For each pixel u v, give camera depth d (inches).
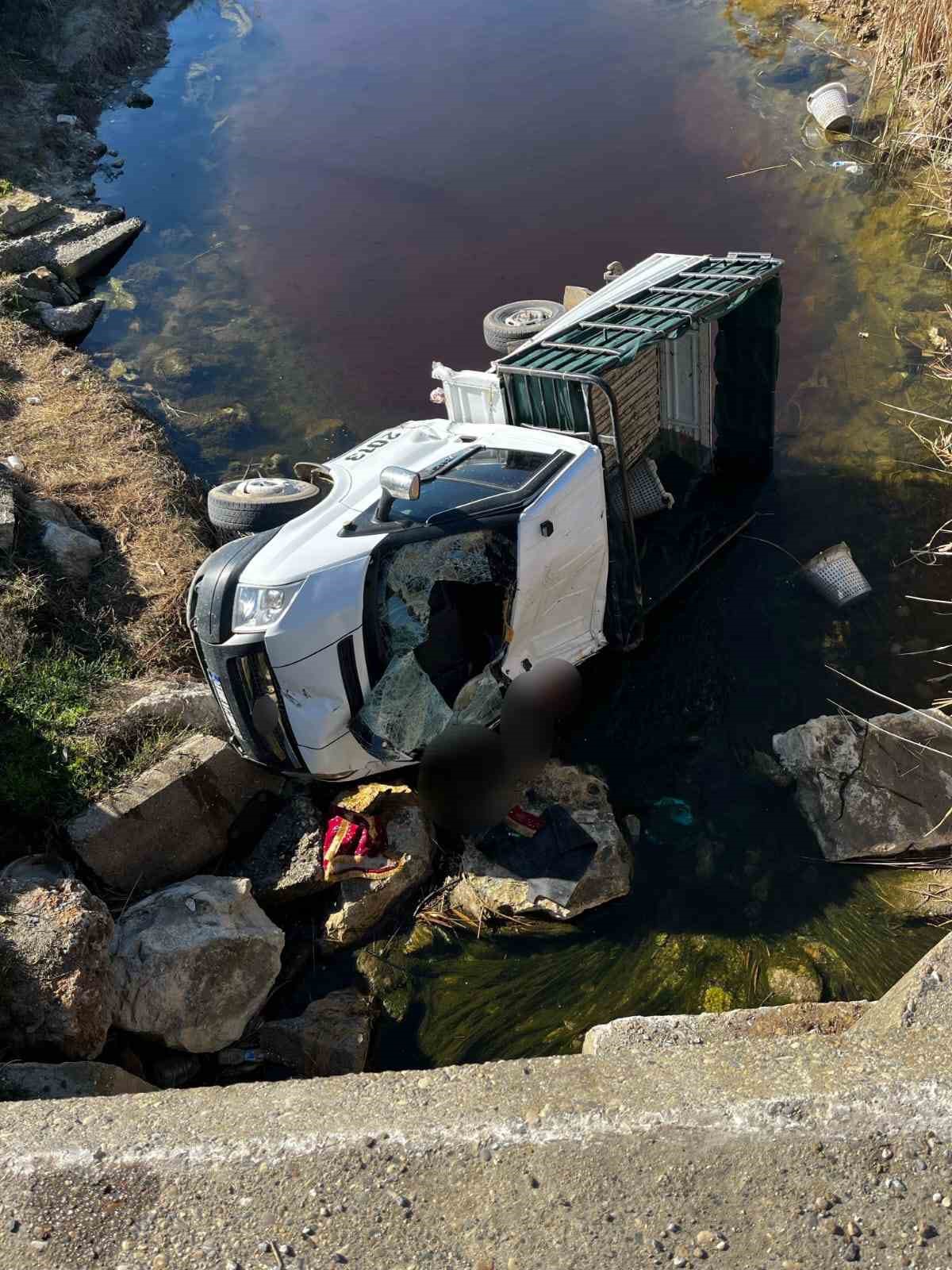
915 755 195.5
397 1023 167.3
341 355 346.0
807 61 506.6
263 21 663.1
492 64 555.5
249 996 164.7
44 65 564.7
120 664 217.3
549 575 200.1
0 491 244.5
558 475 201.9
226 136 515.5
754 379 262.5
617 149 451.5
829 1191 114.0
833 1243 110.0
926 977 135.7
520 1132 121.3
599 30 581.6
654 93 498.9
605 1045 143.0
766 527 263.6
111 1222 116.7
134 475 275.6
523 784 194.7
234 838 192.9
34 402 309.6
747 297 252.2
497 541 197.8
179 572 242.7
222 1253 113.5
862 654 227.5
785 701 218.4
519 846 185.0
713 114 471.8
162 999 157.6
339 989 172.7
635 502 255.1
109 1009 155.0
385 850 183.3
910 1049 128.1
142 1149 122.4
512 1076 130.6
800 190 406.3
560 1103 124.6
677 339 238.8
